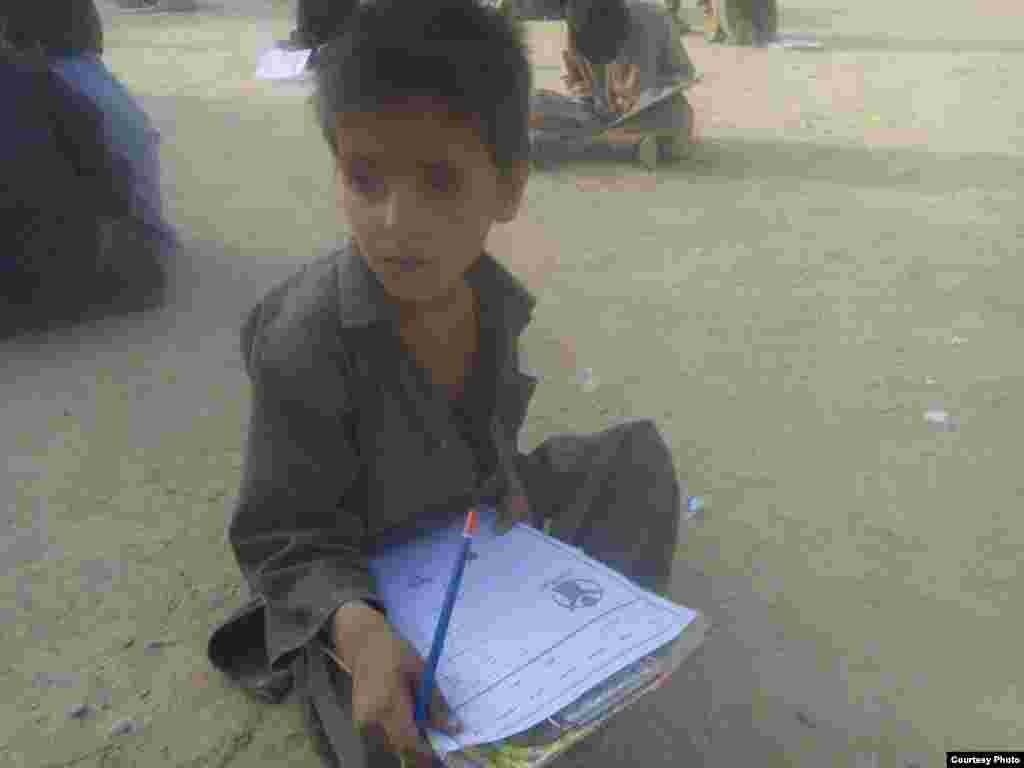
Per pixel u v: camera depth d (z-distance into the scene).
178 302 4.09
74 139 3.71
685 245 4.82
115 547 2.61
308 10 8.35
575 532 2.00
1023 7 13.90
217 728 2.06
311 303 1.67
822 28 12.02
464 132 1.48
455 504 1.83
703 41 10.98
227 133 6.79
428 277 1.56
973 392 3.41
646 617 1.59
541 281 4.35
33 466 2.95
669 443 3.09
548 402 3.32
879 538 2.67
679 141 6.16
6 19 3.63
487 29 1.53
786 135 6.95
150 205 3.96
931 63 9.59
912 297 4.20
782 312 4.05
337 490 1.73
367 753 1.53
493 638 1.58
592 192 5.66
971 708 2.14
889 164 6.23
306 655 1.75
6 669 2.21
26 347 3.71
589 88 6.16
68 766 1.97
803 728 2.08
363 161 1.51
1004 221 5.17
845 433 3.16
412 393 1.70
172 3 12.64
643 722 2.08
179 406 3.30
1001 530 2.70
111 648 2.28
